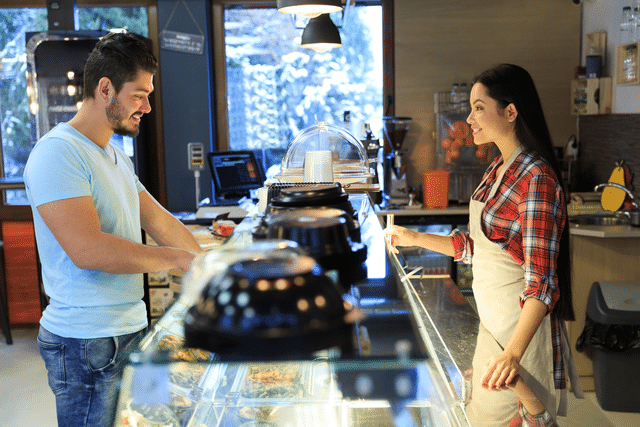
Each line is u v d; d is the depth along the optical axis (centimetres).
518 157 179
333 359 71
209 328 68
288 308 68
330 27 308
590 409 313
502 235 181
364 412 102
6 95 451
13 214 439
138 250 158
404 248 426
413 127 464
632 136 366
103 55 165
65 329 165
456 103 435
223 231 310
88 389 168
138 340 97
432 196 418
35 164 158
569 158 448
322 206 139
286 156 274
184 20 431
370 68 463
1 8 446
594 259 331
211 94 453
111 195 171
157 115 448
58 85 404
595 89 404
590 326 318
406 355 77
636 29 352
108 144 182
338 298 73
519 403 109
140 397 90
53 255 165
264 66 462
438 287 204
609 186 351
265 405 115
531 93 178
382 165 459
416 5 452
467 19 452
